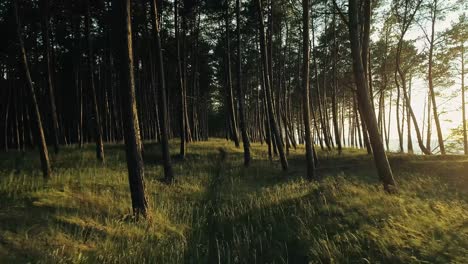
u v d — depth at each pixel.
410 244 7.41
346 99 51.94
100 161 20.33
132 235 8.83
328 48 38.16
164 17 35.75
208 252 8.44
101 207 10.66
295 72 45.25
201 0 32.69
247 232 9.17
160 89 17.75
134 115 10.64
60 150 24.22
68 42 36.66
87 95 43.56
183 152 24.53
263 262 7.84
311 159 17.08
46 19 24.53
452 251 6.97
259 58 45.19
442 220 8.63
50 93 23.31
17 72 34.91
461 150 29.98
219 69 52.72
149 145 30.03
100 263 7.27
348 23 14.01
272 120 21.16
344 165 21.72
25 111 36.53
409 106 28.89
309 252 7.78
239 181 17.09
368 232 8.14
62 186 12.45
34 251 7.21
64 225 8.73
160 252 8.13
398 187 12.84
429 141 34.06
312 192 12.61
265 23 31.84
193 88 43.34
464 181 14.60
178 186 15.65
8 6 27.02
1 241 7.32
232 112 32.12
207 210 12.02
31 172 15.44
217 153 27.55
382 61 35.00
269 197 12.65
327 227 8.87
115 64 39.28
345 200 10.77
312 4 29.09
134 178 10.38
